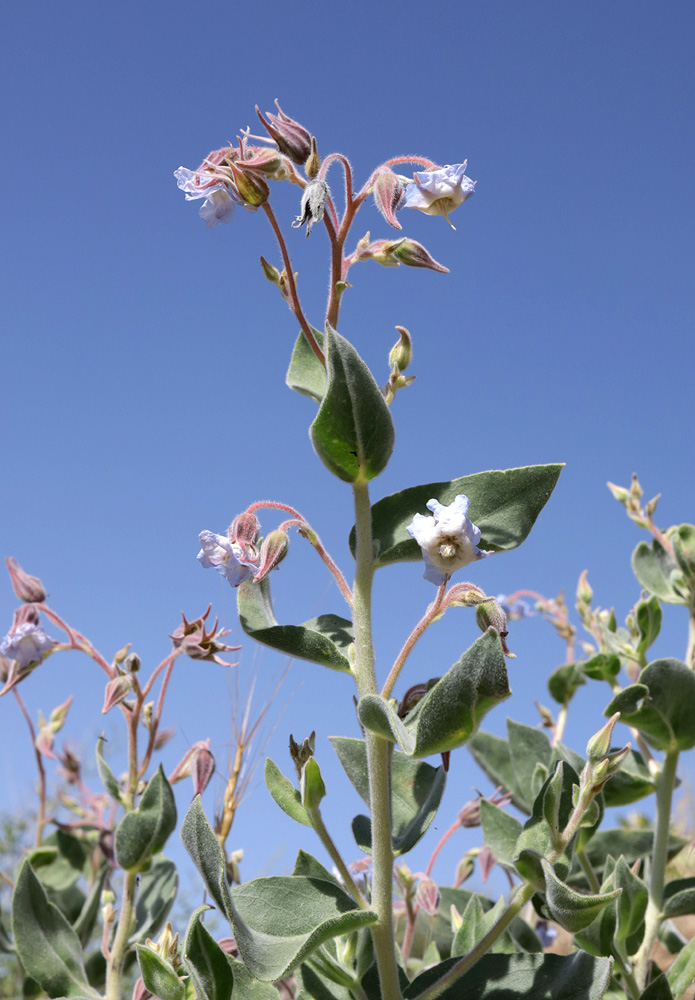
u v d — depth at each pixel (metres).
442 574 0.26
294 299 0.29
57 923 0.40
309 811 0.28
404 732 0.25
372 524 0.29
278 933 0.27
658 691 0.38
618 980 0.37
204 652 0.39
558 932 0.49
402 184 0.29
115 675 0.40
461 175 0.29
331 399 0.27
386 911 0.27
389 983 0.27
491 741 0.49
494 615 0.28
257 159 0.29
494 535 0.28
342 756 0.33
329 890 0.28
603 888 0.35
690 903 0.39
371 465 0.28
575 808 0.27
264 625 0.31
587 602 0.49
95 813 0.53
